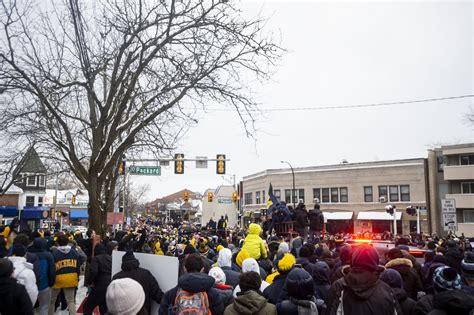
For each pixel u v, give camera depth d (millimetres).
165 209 121375
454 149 38906
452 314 3166
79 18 10875
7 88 10930
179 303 3930
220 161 22719
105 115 11422
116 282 2781
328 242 13164
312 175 47562
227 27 11312
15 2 10703
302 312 4035
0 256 6371
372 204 42781
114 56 11531
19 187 46500
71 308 8023
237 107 12156
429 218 39562
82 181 12953
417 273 6039
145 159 15352
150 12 11055
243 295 3938
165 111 12688
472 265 4543
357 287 3359
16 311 4246
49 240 11062
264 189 53000
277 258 6172
